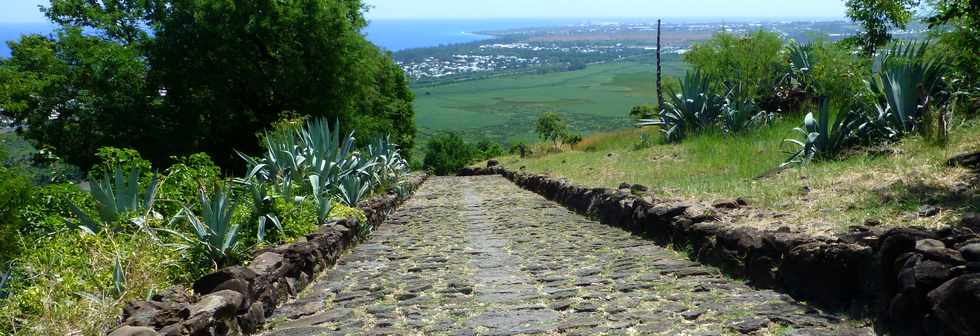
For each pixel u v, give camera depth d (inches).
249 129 1049.5
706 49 1067.9
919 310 165.0
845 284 199.0
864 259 193.3
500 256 346.6
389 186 674.2
